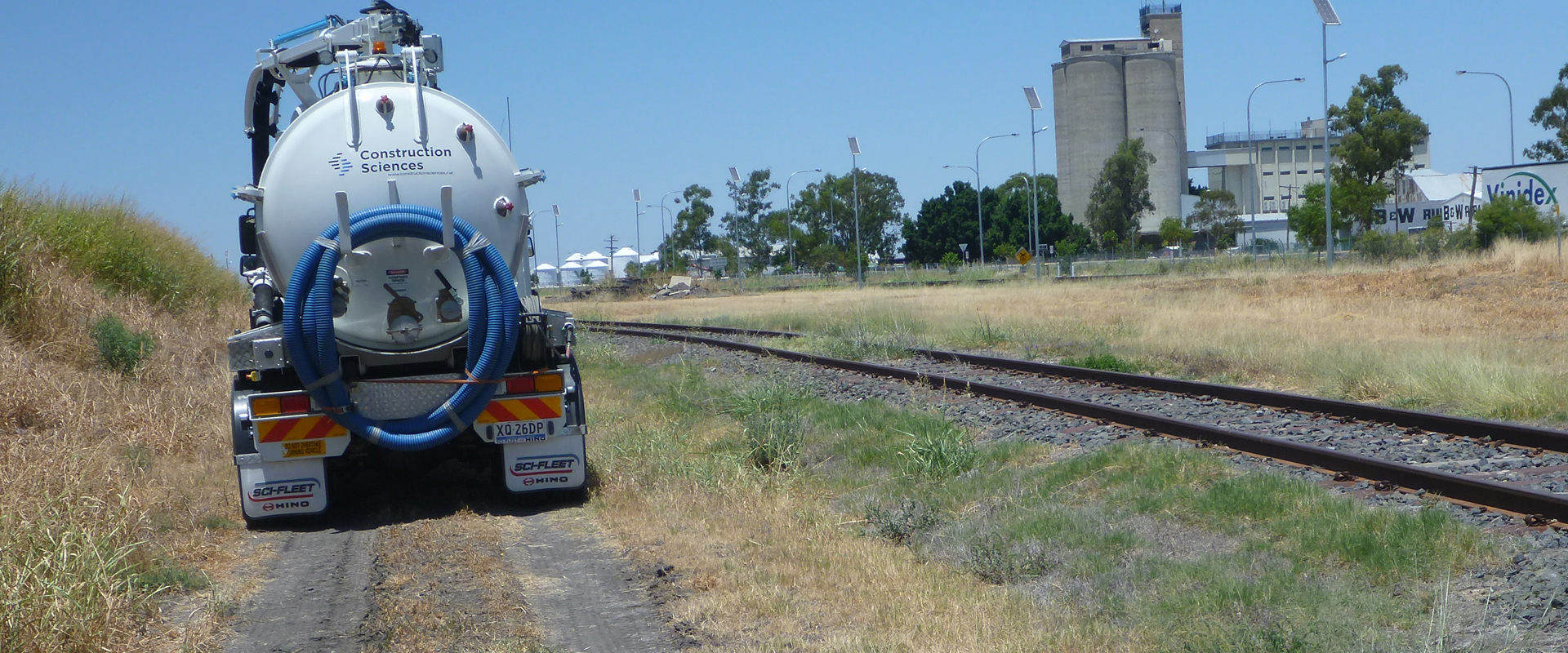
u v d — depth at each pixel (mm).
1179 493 7766
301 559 7730
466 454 9523
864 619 6043
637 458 10469
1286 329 20141
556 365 9242
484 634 5926
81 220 19250
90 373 13617
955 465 9555
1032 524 7477
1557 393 11070
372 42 9656
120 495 7348
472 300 8547
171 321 18359
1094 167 121562
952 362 18703
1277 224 111250
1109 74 120562
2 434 10203
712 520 8234
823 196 116375
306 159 8547
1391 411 10352
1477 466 8477
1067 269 61844
